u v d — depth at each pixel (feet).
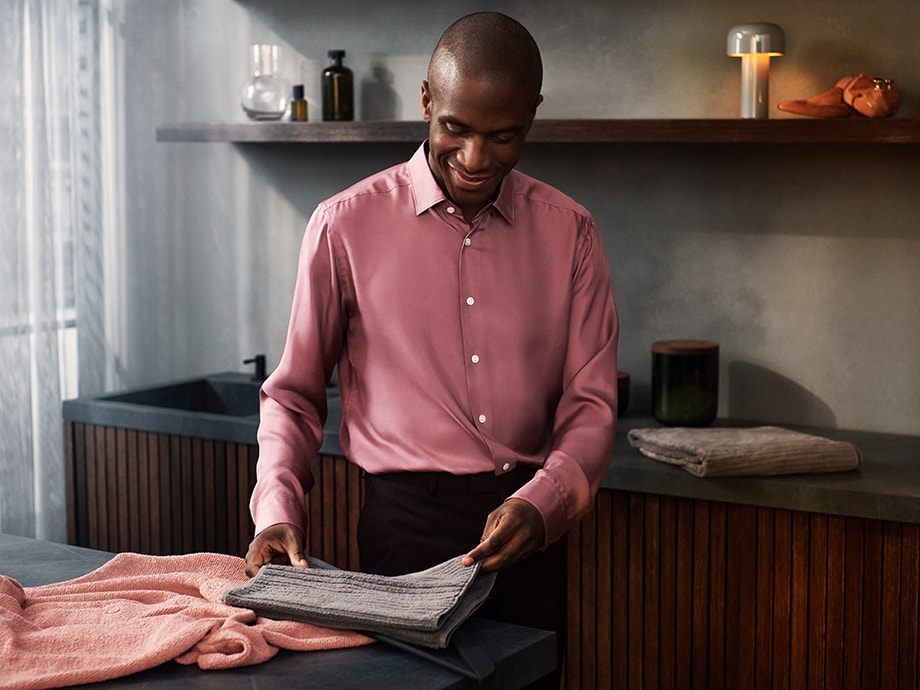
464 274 5.89
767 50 8.99
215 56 11.87
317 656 4.34
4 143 11.00
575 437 5.75
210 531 10.14
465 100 5.11
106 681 4.09
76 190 11.84
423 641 4.33
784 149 9.61
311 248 6.03
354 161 11.29
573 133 9.45
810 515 7.95
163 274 12.43
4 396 11.12
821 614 7.98
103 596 4.85
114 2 12.19
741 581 8.22
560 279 6.02
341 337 6.15
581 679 8.91
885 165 9.31
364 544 6.11
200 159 12.09
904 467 8.40
